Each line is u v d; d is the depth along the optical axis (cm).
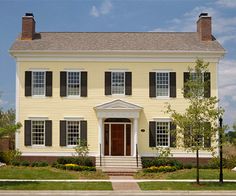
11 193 2209
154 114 3631
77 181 2658
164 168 3139
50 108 3644
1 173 2920
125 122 3666
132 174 3125
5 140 3762
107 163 3425
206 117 2561
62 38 3862
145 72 3656
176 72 3647
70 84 3662
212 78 3625
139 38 3891
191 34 3994
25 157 3609
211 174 2970
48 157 3609
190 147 2509
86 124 3622
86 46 3697
